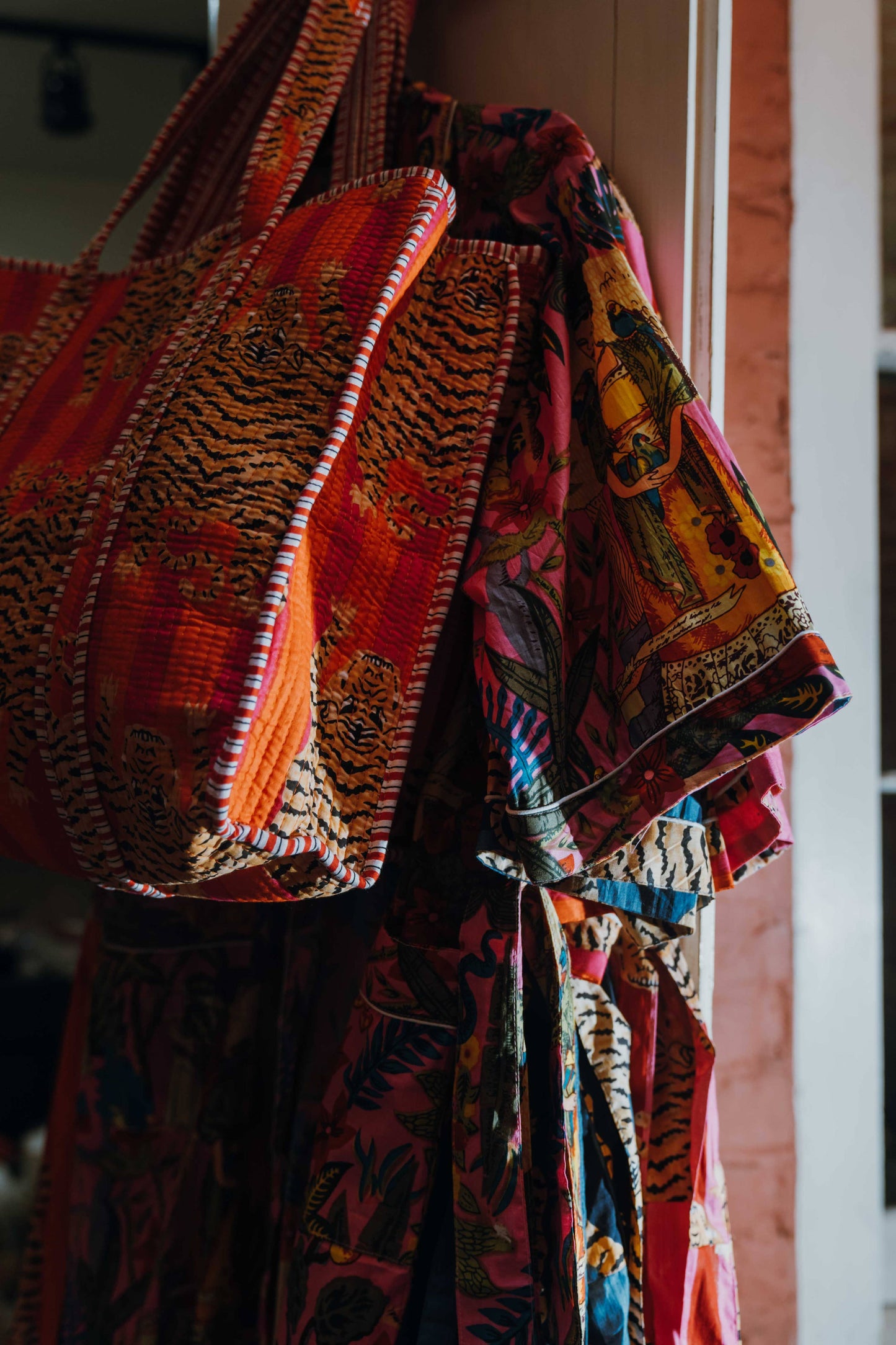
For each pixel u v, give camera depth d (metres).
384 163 0.59
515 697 0.45
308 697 0.42
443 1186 0.52
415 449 0.49
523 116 0.55
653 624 0.45
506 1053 0.47
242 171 0.67
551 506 0.48
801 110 0.73
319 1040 0.63
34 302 0.69
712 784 0.51
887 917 0.88
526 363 0.51
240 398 0.45
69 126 1.51
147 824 0.41
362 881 0.44
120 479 0.45
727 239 0.72
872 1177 0.76
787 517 0.74
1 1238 1.15
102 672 0.42
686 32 0.53
